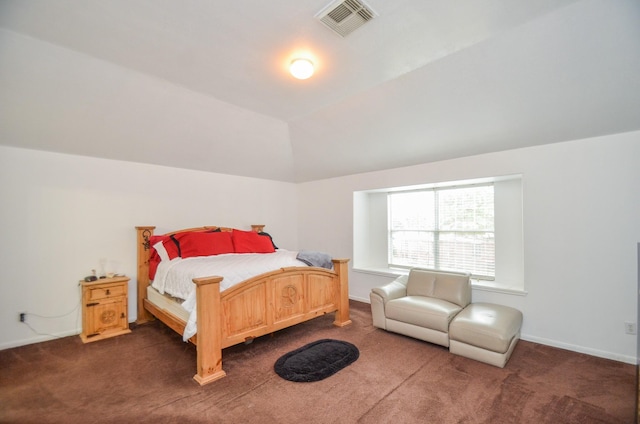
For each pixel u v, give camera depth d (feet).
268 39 7.03
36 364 8.84
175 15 6.22
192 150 13.09
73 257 11.37
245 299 9.09
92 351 9.74
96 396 7.23
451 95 9.18
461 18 6.39
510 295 10.97
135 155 12.48
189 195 14.70
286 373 8.19
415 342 10.44
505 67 7.84
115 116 10.09
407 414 6.59
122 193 12.64
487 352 8.75
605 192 9.18
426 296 11.82
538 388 7.50
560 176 9.95
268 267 10.16
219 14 6.18
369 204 17.67
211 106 10.71
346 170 15.96
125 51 7.56
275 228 18.29
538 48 7.15
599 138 9.28
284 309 10.22
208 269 9.62
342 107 10.98
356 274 16.29
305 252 12.57
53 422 6.31
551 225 10.09
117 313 11.34
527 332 10.57
